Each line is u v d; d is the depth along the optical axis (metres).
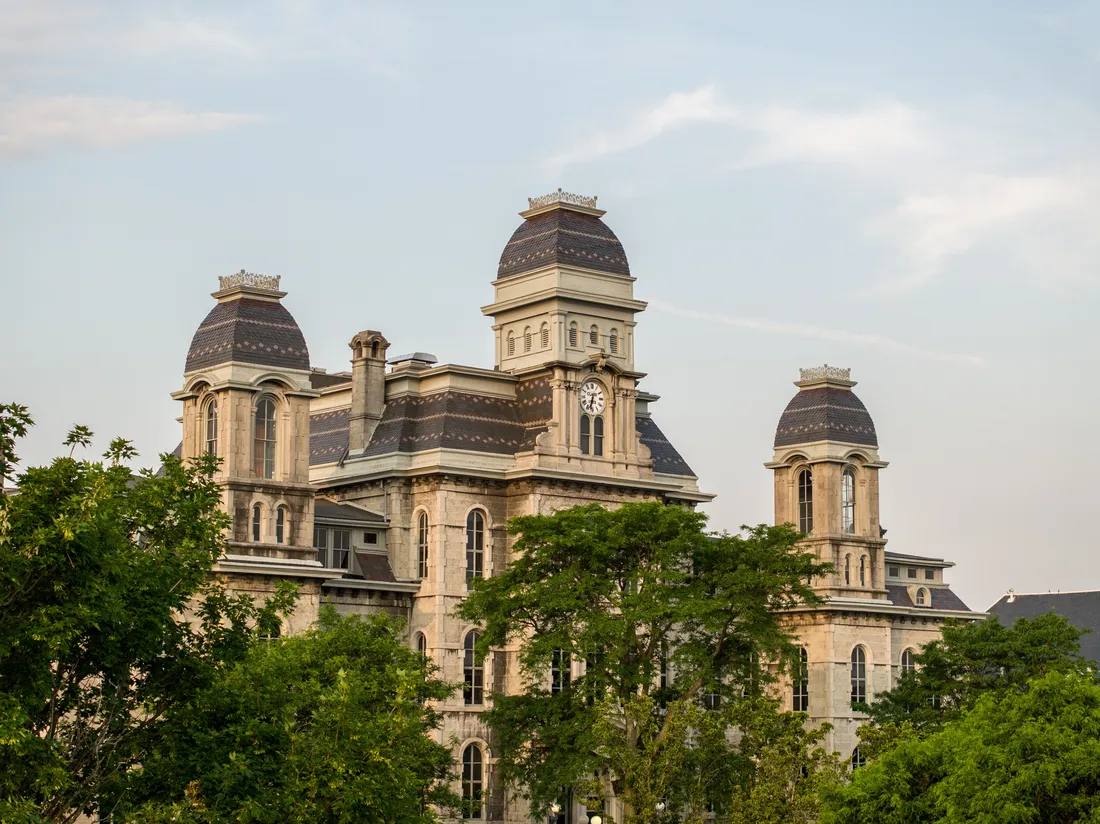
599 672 113.31
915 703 136.00
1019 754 82.75
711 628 112.38
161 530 72.00
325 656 99.69
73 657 67.12
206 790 68.56
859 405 168.38
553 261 139.38
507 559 135.50
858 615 162.75
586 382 139.12
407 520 135.12
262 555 123.06
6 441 65.06
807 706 161.75
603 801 119.75
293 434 126.38
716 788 103.81
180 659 70.12
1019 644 133.50
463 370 137.50
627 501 139.62
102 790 69.31
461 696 131.62
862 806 87.81
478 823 130.38
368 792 70.81
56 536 61.78
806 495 166.75
